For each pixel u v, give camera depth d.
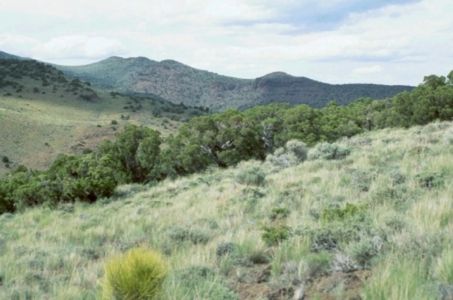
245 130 32.41
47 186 23.94
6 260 9.12
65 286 6.48
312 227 7.30
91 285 6.81
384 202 8.72
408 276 4.19
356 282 4.69
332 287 4.68
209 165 31.53
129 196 22.72
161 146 37.75
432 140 17.78
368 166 14.36
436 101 30.41
